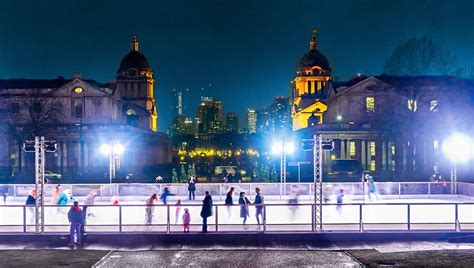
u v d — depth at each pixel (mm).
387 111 97500
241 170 122188
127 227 28828
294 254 24672
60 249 26234
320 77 161000
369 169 113812
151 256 24438
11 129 106188
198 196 49531
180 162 179875
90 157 113688
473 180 83000
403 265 22188
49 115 109062
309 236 27750
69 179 89000
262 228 28578
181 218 30891
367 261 23047
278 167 106500
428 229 28250
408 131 93875
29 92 115875
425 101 99938
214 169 114875
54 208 31625
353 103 117438
